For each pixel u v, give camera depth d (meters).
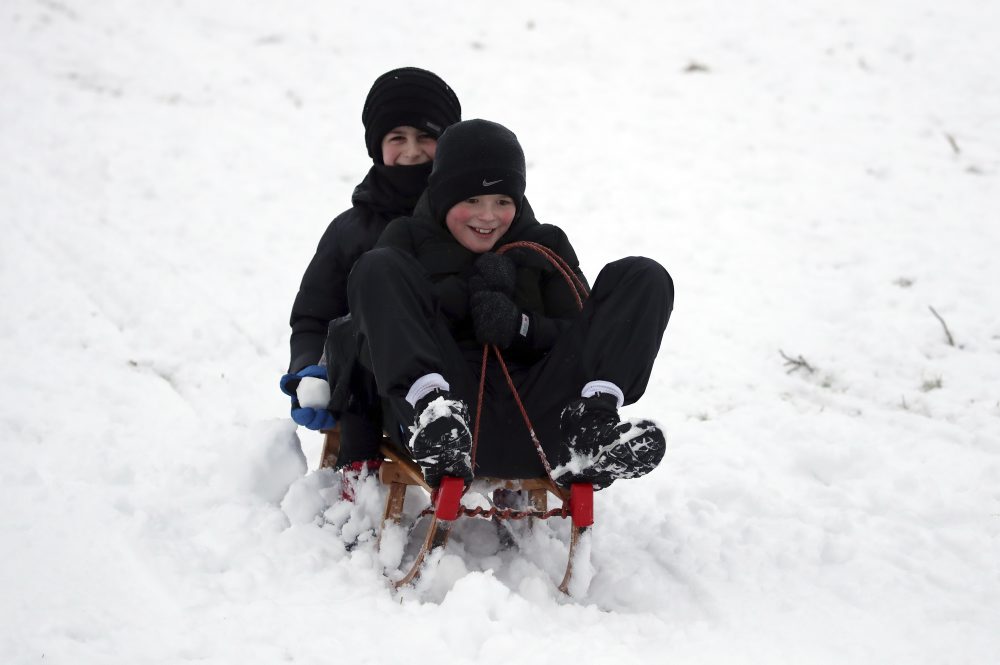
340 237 12.69
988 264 21.86
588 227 25.62
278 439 12.38
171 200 25.88
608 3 47.31
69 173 26.55
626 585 10.47
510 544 11.48
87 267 20.81
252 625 9.38
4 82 33.62
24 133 29.12
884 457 14.15
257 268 22.19
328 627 9.37
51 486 12.14
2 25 39.97
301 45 42.03
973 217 24.83
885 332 18.91
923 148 30.16
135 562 10.50
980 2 43.12
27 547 10.68
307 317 12.76
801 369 17.78
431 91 12.92
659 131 33.03
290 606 9.74
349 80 38.28
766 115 34.06
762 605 10.19
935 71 36.53
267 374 17.20
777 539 11.66
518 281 11.08
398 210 12.80
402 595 10.07
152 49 39.84
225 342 18.16
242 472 12.26
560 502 12.52
